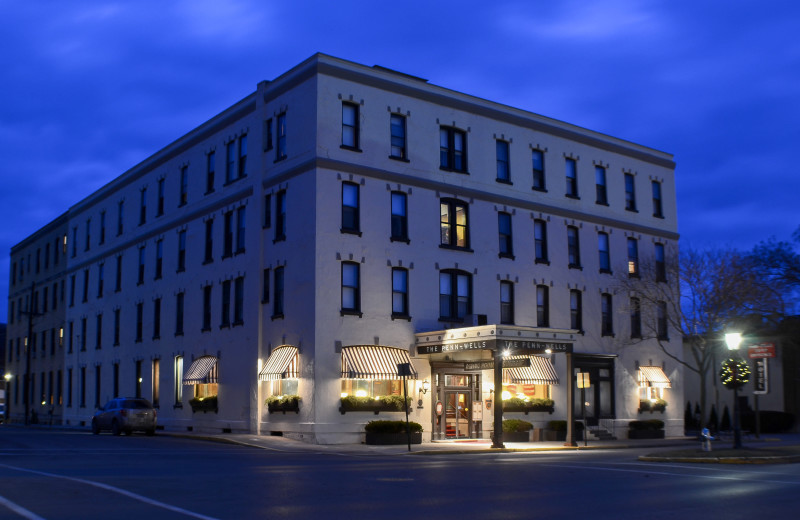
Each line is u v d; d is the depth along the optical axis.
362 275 35.62
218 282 41.12
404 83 38.25
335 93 36.00
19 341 70.25
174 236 45.81
